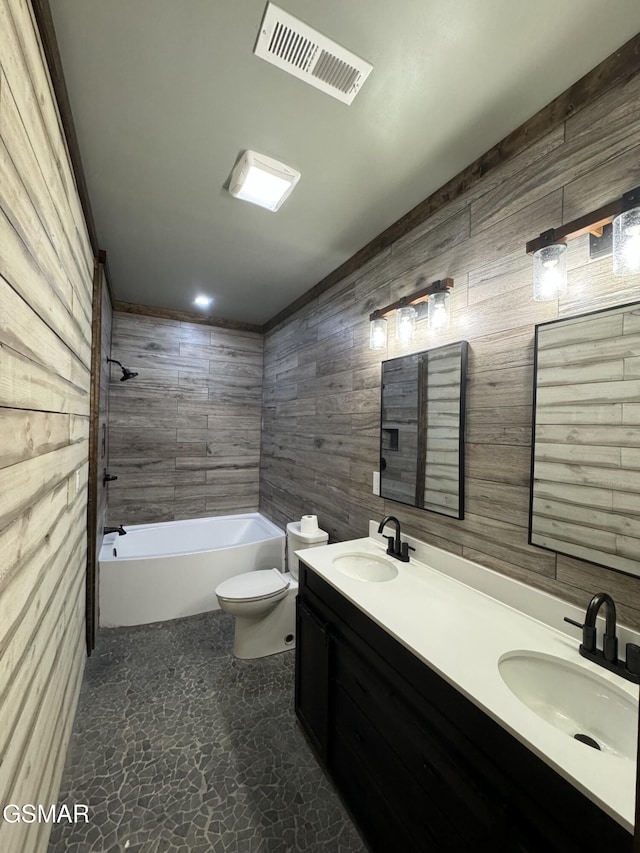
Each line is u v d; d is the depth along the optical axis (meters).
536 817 0.72
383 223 1.99
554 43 1.03
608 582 1.06
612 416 1.04
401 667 1.11
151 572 2.64
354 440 2.32
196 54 1.08
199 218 1.95
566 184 1.19
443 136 1.38
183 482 3.61
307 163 1.53
